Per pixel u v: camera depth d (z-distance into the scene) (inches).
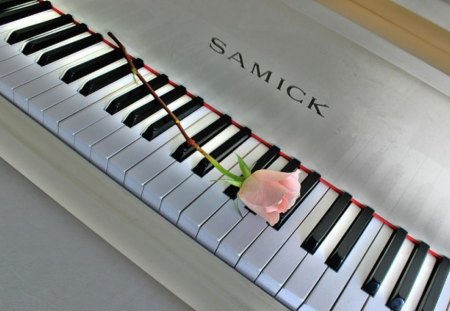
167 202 22.6
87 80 25.8
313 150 24.2
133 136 24.3
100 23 27.4
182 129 24.0
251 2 21.2
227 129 25.8
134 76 26.3
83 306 22.4
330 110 22.2
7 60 25.8
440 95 19.3
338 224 23.7
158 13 24.4
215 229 22.2
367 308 21.8
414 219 23.6
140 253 23.2
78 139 23.7
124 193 23.4
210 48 24.0
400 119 20.8
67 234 24.2
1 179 25.4
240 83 24.3
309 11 20.1
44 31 27.5
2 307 21.6
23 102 24.7
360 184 24.0
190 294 22.5
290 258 22.2
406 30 19.5
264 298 21.8
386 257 23.1
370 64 20.0
